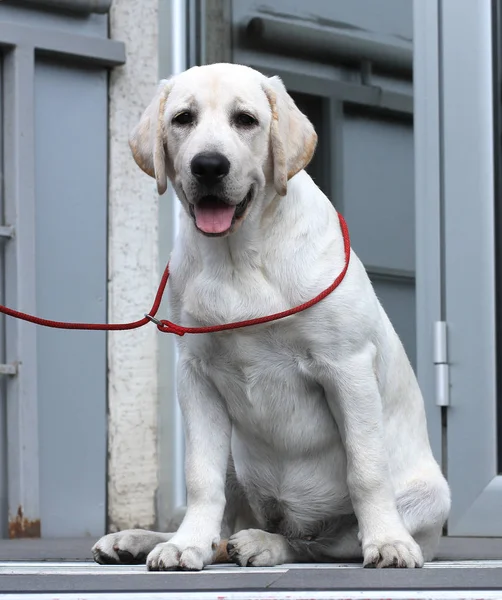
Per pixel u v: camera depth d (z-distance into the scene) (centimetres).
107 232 693
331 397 425
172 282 434
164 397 684
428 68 645
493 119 629
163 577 350
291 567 405
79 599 315
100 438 683
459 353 631
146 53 701
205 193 395
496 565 416
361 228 668
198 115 405
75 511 673
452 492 629
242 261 414
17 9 662
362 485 411
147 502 684
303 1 684
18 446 654
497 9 633
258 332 416
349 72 669
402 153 652
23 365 657
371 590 318
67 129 683
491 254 625
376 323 429
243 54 698
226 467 432
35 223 668
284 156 409
